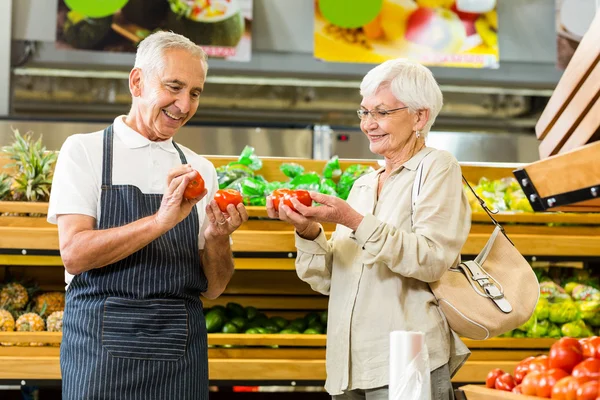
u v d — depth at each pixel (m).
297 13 5.09
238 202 2.06
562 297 3.47
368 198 2.20
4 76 4.76
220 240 2.13
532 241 3.20
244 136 5.04
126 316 1.96
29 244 2.95
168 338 1.99
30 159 3.13
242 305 3.49
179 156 2.18
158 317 1.99
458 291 2.04
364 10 5.05
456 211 2.06
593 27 1.92
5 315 3.07
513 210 3.49
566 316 3.33
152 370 1.96
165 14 4.85
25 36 4.78
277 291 3.51
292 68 5.03
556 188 1.87
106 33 4.80
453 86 5.20
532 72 5.28
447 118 5.38
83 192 2.01
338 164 3.55
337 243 2.21
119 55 4.83
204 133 4.99
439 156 2.12
